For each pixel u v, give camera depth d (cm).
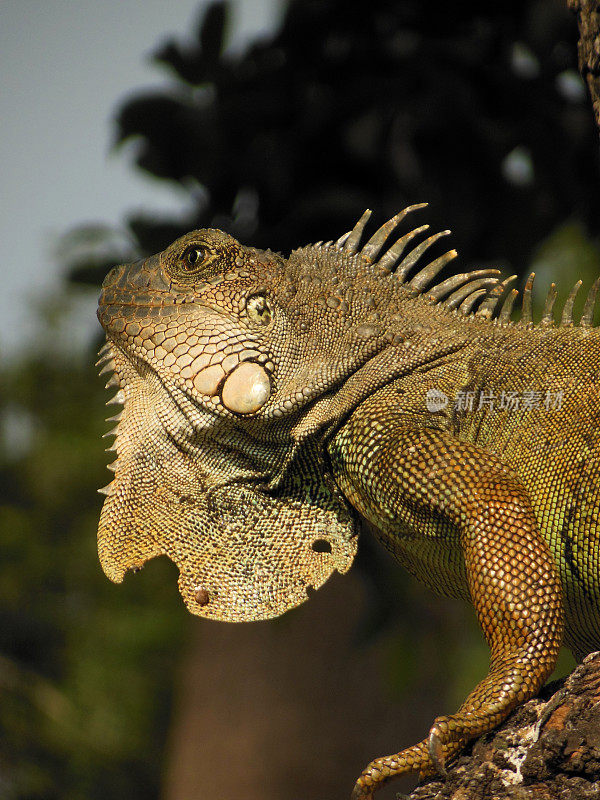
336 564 1052
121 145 1970
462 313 1088
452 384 1019
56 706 4044
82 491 4522
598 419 948
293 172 1948
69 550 4494
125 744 4200
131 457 1086
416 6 1925
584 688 756
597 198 1948
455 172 1862
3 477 4678
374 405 1006
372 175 1923
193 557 1073
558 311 2072
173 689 4275
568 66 1878
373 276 1086
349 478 1012
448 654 2348
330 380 1027
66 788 4169
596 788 709
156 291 1064
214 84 2012
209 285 1052
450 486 912
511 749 780
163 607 4328
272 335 1043
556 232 2052
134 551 1084
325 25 1948
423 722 2425
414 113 1842
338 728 2402
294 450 1043
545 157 1884
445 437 945
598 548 912
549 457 957
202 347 1039
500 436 995
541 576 865
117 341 1084
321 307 1052
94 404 4450
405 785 2292
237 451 1057
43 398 4681
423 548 983
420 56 1872
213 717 2473
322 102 1895
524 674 830
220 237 1066
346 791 2383
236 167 1956
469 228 1836
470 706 818
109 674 4244
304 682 2430
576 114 1900
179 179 1991
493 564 872
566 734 730
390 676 2216
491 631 868
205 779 2436
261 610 1055
